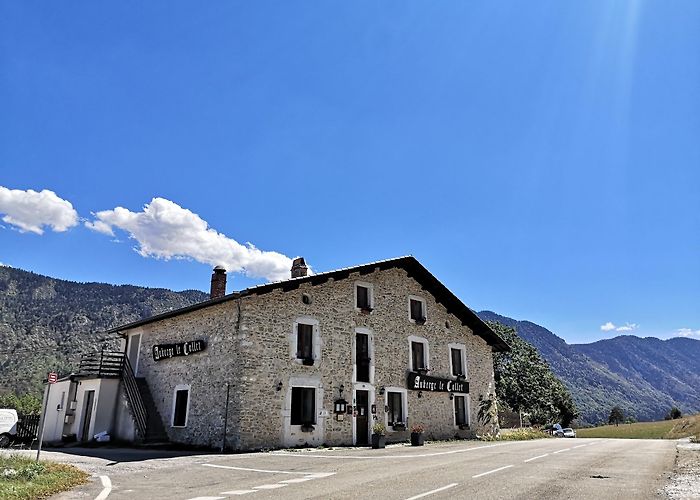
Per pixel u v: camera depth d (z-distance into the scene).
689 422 42.41
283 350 17.69
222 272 22.20
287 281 17.91
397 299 22.39
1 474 9.17
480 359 25.75
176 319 20.52
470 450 16.38
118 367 21.88
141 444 18.27
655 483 8.88
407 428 21.16
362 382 19.97
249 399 16.41
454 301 24.34
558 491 8.02
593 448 17.33
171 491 8.44
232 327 17.39
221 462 12.84
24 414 23.14
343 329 19.80
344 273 20.02
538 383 45.34
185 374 19.06
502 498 7.41
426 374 22.50
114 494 8.17
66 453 15.47
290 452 15.79
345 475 10.08
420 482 8.99
